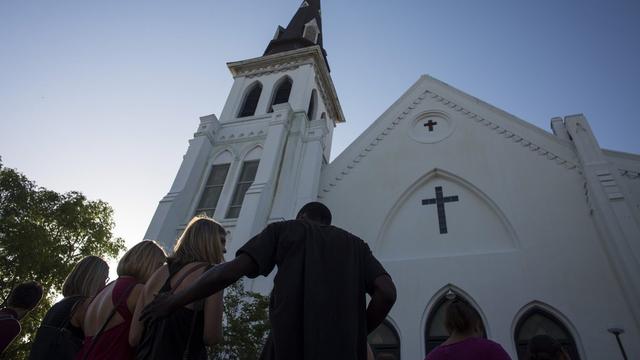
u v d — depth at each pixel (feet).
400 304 40.55
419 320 38.96
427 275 41.88
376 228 47.57
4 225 64.34
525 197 44.86
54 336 13.20
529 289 38.09
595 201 39.68
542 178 45.75
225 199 53.16
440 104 58.34
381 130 57.72
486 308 38.04
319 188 53.88
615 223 36.63
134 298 11.82
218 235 12.05
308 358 6.64
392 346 38.60
